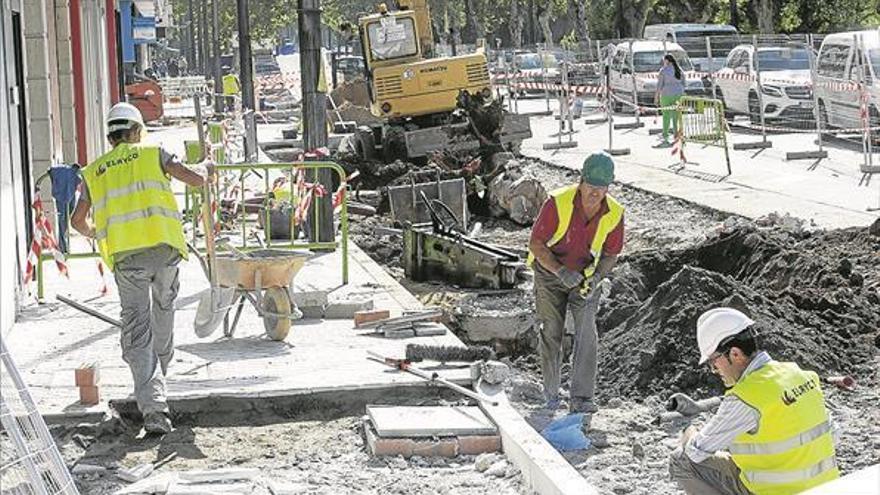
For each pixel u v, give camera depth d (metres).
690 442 7.36
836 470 7.24
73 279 16.48
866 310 13.84
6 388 7.12
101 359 12.24
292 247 17.66
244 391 10.85
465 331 14.70
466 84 31.31
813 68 30.19
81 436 10.25
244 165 16.22
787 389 7.14
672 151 31.16
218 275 12.60
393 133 29.83
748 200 23.47
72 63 24.02
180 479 9.26
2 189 13.38
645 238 21.28
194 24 117.81
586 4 76.56
